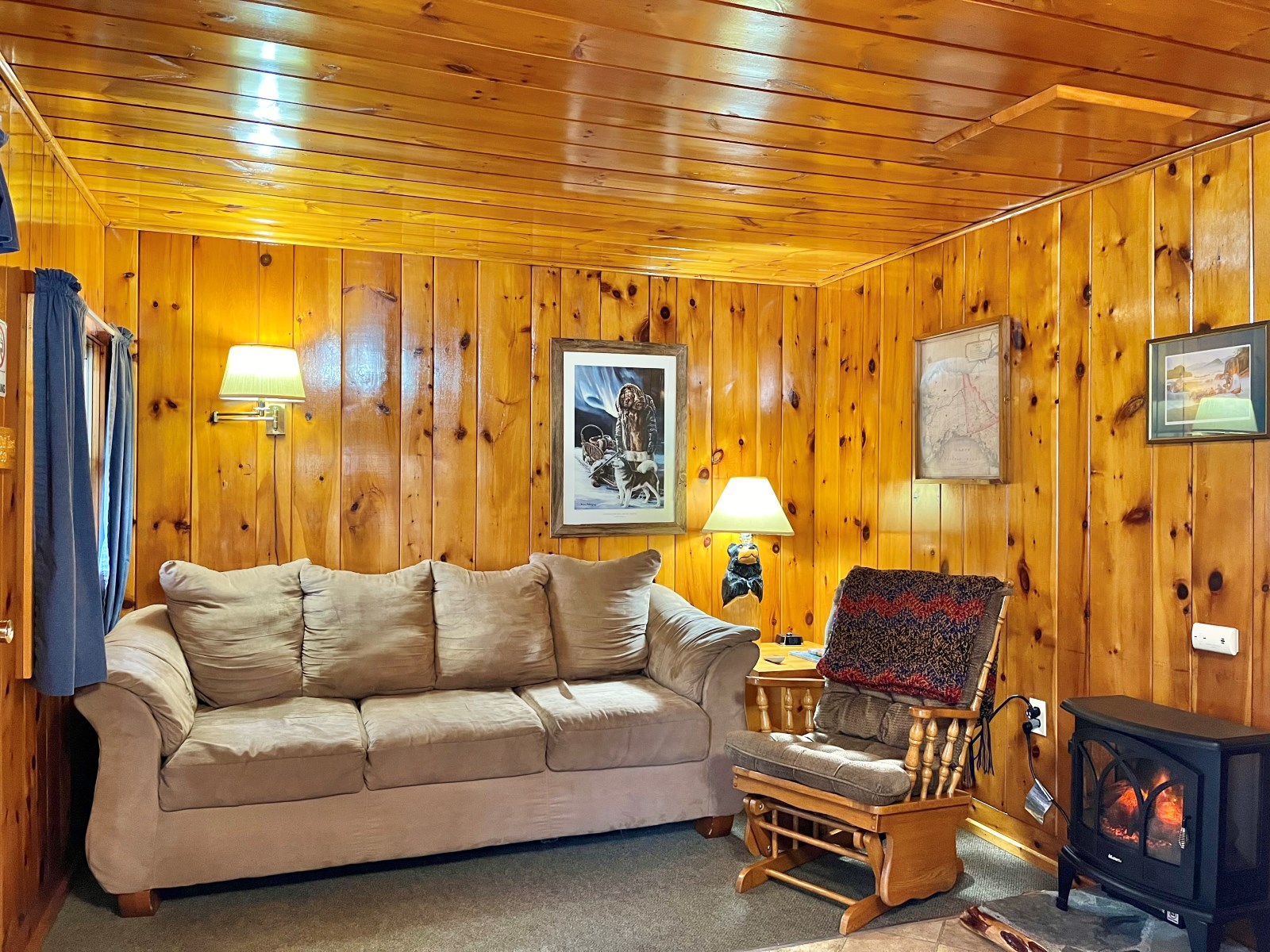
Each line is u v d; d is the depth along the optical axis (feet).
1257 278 8.70
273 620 11.83
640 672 13.57
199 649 11.27
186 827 9.53
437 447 14.08
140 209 11.69
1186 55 7.29
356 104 8.30
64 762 10.38
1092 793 9.16
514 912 9.64
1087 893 9.93
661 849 11.40
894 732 10.78
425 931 9.20
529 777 10.96
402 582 12.84
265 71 7.61
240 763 9.68
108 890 9.29
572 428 14.76
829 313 16.02
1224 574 8.97
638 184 10.71
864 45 7.15
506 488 14.44
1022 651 11.50
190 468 12.88
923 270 13.50
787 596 16.20
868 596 11.82
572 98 8.18
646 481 15.21
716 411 15.75
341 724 10.67
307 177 10.43
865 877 10.63
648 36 6.98
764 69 7.59
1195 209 9.32
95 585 8.68
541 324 14.67
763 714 11.58
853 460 15.25
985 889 10.27
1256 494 8.68
